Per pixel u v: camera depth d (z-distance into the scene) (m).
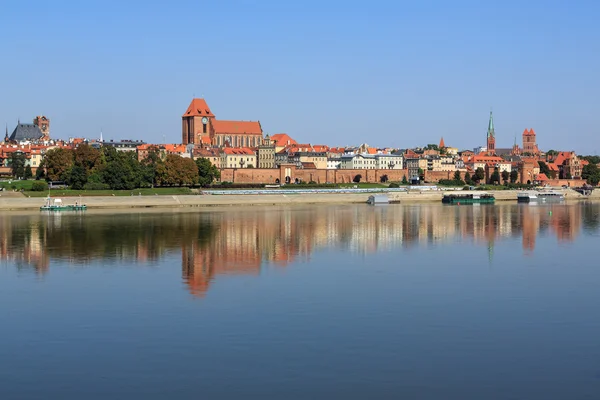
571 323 108.44
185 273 149.25
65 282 139.75
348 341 98.94
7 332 103.88
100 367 89.12
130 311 115.69
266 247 189.88
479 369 88.44
